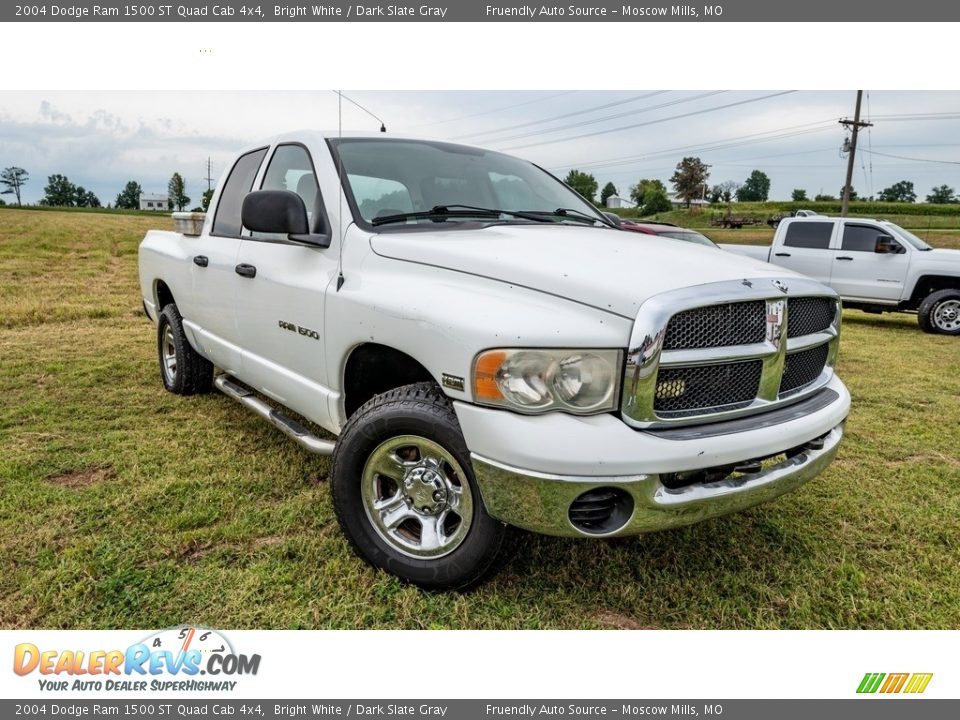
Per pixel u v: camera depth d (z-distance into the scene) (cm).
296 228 289
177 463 359
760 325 232
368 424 247
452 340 221
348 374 285
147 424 425
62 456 366
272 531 288
